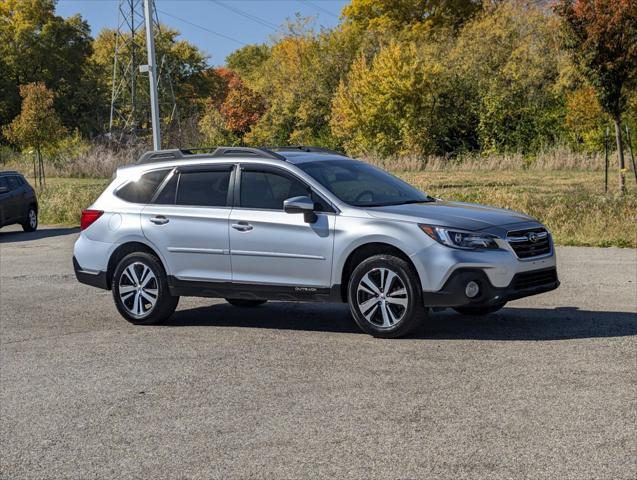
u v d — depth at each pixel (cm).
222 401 600
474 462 459
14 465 496
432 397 580
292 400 592
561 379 608
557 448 473
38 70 7750
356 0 6600
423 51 4962
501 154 4106
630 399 555
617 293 978
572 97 3378
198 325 894
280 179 839
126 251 926
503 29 4619
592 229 1479
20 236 2080
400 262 757
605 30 2100
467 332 785
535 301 948
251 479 452
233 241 843
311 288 808
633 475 432
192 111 8106
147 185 918
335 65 5497
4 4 7638
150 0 3253
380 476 446
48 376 700
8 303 1092
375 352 722
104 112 7850
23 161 4872
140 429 548
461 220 760
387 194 841
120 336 853
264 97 5881
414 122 4209
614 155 3341
